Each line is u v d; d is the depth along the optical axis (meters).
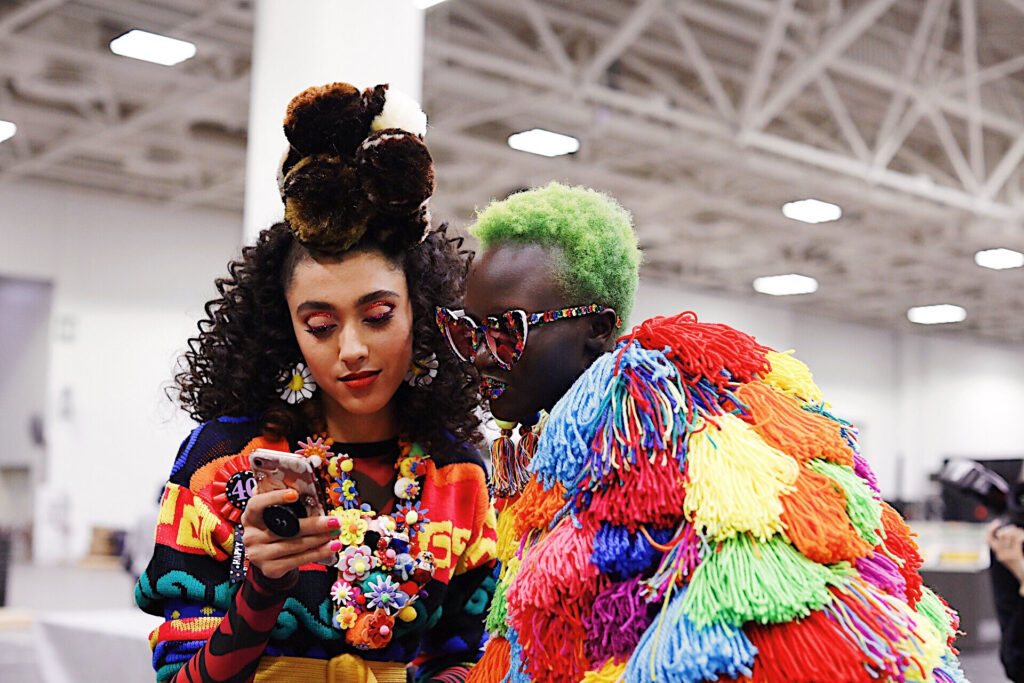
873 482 1.07
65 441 13.52
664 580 0.95
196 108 10.21
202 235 14.43
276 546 1.01
